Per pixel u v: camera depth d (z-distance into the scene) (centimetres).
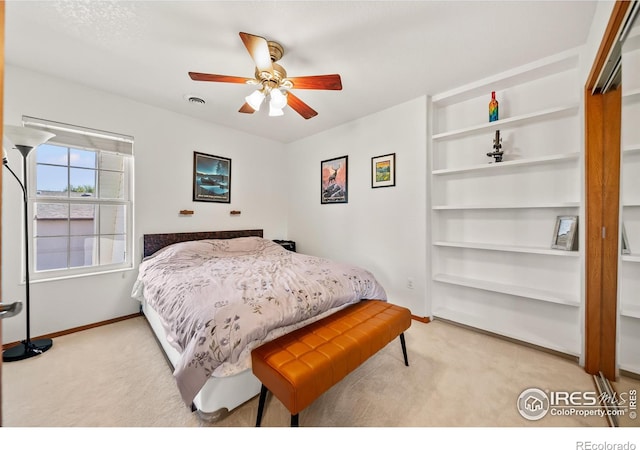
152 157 303
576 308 219
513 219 251
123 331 256
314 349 151
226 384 151
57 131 247
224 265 256
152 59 217
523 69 225
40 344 224
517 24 179
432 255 290
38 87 237
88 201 268
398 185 303
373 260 329
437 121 294
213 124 354
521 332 239
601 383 172
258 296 171
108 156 279
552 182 230
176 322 165
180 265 256
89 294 265
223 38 192
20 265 231
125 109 283
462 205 267
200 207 345
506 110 252
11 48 204
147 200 301
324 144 385
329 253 381
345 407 159
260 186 410
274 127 371
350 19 174
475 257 275
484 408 159
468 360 209
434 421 149
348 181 354
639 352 147
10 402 161
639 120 140
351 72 234
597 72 169
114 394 168
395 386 178
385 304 219
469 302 278
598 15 163
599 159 183
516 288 241
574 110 212
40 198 241
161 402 162
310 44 197
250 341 149
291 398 124
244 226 391
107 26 181
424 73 237
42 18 174
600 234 183
